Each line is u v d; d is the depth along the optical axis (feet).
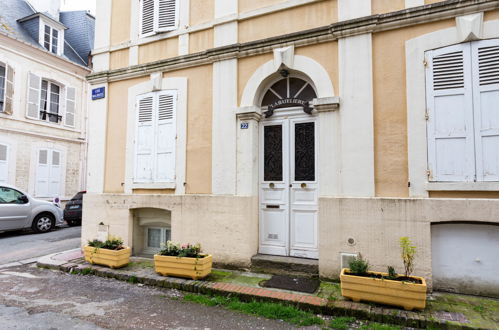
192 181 19.83
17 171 41.55
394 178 15.12
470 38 14.05
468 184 13.67
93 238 22.38
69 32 56.03
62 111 47.67
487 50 13.88
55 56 45.68
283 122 18.54
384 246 14.80
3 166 40.09
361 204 15.30
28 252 24.63
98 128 23.26
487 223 13.60
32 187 43.11
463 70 14.23
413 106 14.90
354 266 13.82
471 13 14.16
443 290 14.24
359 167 15.66
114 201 21.84
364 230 15.19
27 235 32.42
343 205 15.64
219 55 19.31
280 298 13.84
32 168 43.21
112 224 21.81
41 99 45.34
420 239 14.21
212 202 18.83
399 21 15.30
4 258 22.79
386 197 15.06
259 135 19.08
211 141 19.51
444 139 14.32
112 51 23.52
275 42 17.93
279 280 15.96
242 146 18.54
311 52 17.33
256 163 18.72
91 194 22.81
